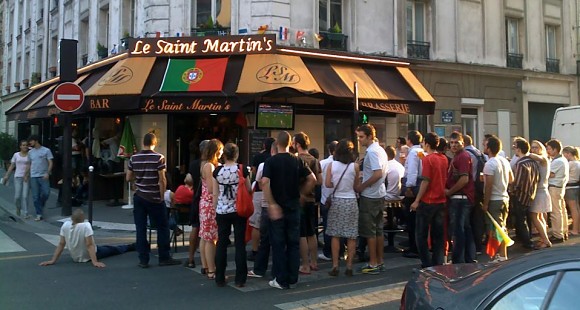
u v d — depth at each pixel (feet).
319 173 25.76
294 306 18.66
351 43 50.19
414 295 10.86
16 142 86.58
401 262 26.30
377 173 22.95
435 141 23.25
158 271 24.20
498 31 61.62
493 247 24.26
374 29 51.83
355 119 37.11
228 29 47.19
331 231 23.03
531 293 8.35
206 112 43.21
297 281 21.90
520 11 64.34
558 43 69.15
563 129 49.55
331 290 20.86
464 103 57.88
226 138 47.73
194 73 42.55
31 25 85.97
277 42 45.78
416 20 56.24
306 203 23.89
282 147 21.30
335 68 46.52
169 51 44.62
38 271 23.95
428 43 55.88
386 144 51.98
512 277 8.80
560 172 32.78
